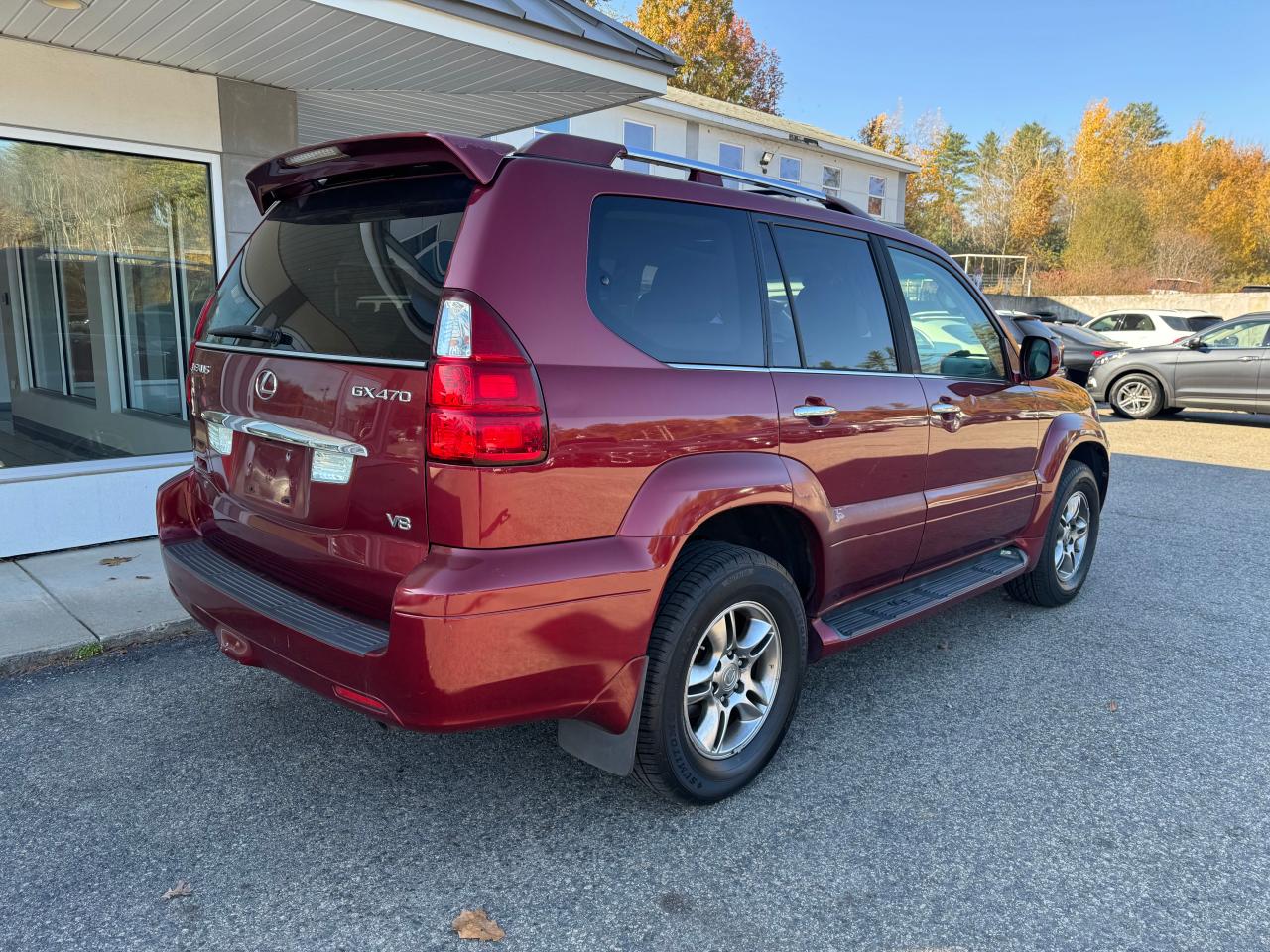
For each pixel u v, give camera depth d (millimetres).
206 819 2750
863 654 4266
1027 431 4316
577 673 2393
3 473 5168
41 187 5430
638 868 2564
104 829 2684
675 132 18500
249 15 4621
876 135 54812
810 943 2271
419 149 2447
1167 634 4598
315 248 2727
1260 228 45844
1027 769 3191
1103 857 2672
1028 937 2314
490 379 2201
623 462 2443
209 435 3057
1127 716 3635
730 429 2742
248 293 2957
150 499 5699
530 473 2254
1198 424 13469
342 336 2486
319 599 2586
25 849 2576
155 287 5949
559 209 2447
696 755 2764
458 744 3264
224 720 3398
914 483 3555
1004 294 39031
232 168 6004
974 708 3682
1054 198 51344
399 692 2219
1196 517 7305
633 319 2580
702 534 3045
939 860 2637
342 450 2418
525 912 2357
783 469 2904
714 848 2668
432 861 2570
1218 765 3248
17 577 4852
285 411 2600
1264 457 10336
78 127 5320
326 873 2504
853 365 3332
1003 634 4574
